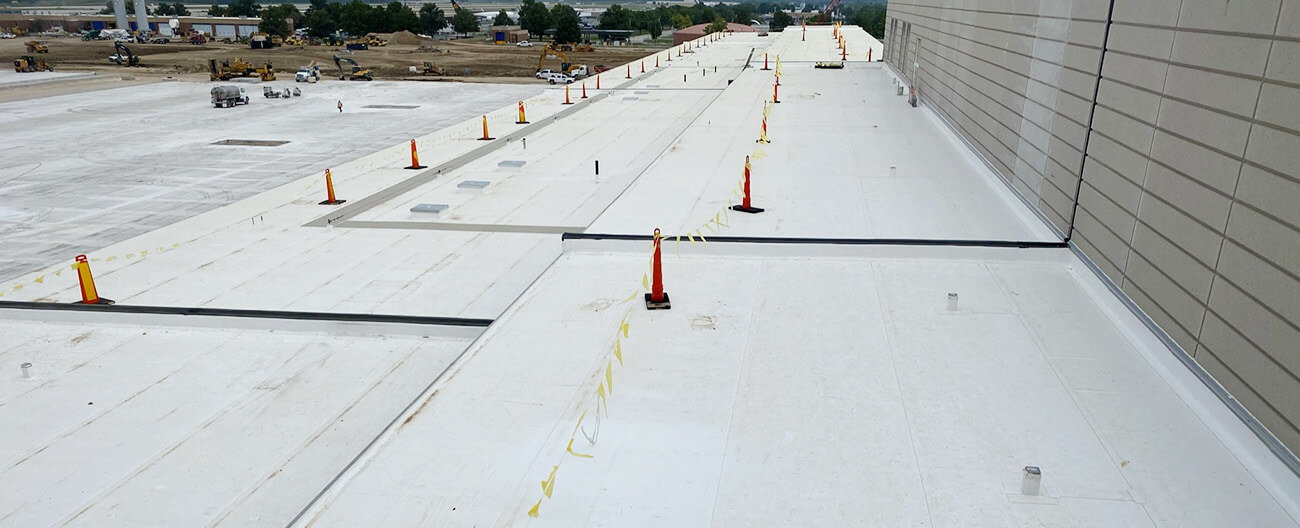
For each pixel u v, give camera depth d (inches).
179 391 252.7
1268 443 163.6
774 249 315.6
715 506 155.7
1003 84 416.8
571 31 3459.6
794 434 182.5
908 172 464.4
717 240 318.3
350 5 4028.1
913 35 828.0
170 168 885.8
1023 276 290.0
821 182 438.9
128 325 301.3
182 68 2242.9
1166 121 217.5
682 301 269.6
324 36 3540.8
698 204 394.3
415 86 1801.2
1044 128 336.5
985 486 161.6
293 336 294.7
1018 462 170.6
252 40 3043.8
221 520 191.8
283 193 553.0
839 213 372.5
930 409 193.5
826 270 299.4
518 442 181.2
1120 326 244.1
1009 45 404.8
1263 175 167.5
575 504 157.1
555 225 470.0
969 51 517.0
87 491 201.9
